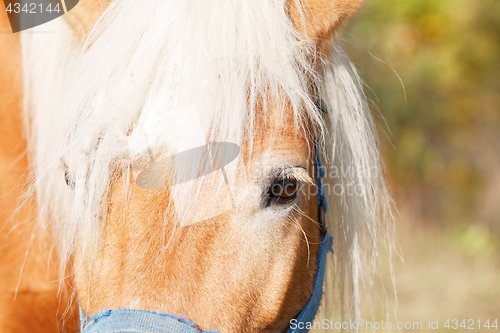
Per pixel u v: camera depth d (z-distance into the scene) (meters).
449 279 5.15
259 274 1.58
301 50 1.70
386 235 2.30
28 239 2.06
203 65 1.45
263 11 1.60
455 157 7.46
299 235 1.74
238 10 1.57
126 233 1.46
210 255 1.48
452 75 6.95
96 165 1.47
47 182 1.84
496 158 7.45
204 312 1.45
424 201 7.15
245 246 1.54
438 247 6.00
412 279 5.12
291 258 1.68
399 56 7.04
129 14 1.56
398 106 7.11
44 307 2.13
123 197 1.47
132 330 1.35
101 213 1.52
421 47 7.05
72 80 1.62
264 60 1.57
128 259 1.44
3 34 2.05
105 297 1.47
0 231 2.02
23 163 2.05
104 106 1.46
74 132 1.54
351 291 2.12
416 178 7.27
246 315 1.56
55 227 1.87
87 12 1.71
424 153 7.27
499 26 7.00
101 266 1.51
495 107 7.38
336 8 1.81
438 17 6.91
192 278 1.45
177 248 1.44
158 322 1.38
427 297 4.77
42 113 1.94
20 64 2.04
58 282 2.12
